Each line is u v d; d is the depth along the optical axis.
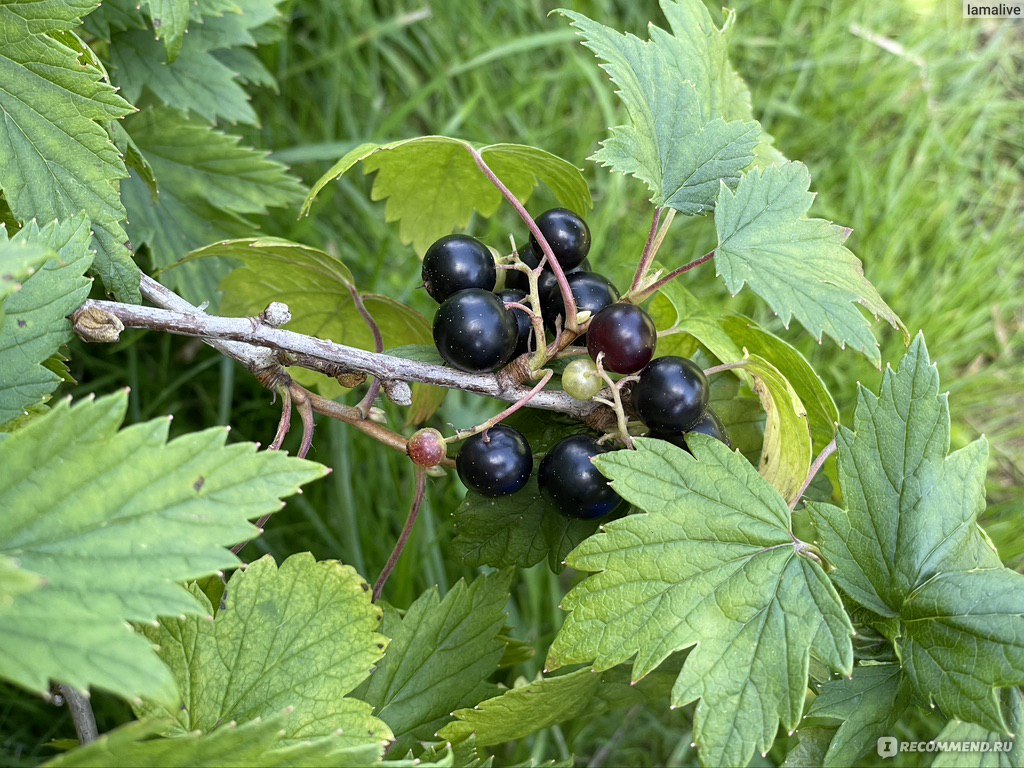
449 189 0.18
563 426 0.17
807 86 0.36
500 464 0.14
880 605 0.14
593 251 0.32
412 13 0.35
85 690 0.09
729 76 0.18
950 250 0.33
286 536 0.28
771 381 0.15
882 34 0.38
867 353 0.14
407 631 0.16
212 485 0.10
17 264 0.10
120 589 0.09
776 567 0.13
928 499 0.14
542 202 0.33
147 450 0.10
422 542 0.27
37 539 0.10
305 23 0.35
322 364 0.15
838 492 0.20
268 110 0.33
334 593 0.13
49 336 0.13
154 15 0.17
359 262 0.31
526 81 0.35
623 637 0.13
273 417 0.29
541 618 0.28
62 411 0.10
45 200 0.14
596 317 0.14
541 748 0.25
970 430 0.31
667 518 0.13
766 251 0.14
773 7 0.37
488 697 0.17
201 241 0.23
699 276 0.33
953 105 0.36
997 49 0.38
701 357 0.19
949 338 0.32
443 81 0.33
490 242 0.32
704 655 0.13
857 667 0.14
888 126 0.36
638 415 0.14
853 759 0.14
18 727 0.24
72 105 0.14
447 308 0.14
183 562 0.10
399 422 0.28
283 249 0.17
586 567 0.13
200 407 0.29
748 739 0.12
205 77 0.23
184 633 0.13
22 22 0.14
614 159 0.14
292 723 0.13
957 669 0.13
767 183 0.15
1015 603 0.13
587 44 0.15
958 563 0.14
